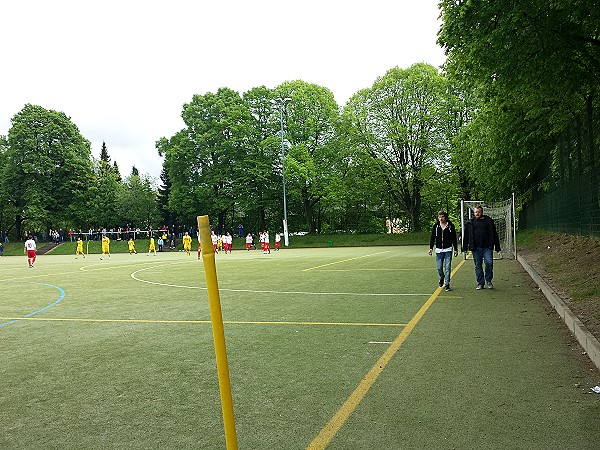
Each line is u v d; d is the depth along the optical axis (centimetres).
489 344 680
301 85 5647
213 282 235
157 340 784
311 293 1280
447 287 1264
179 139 5706
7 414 473
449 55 1320
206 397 505
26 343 791
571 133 1759
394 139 4712
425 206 5847
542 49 1207
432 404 459
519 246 2705
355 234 5450
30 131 6166
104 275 2144
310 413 448
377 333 774
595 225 1440
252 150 5566
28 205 6016
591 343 592
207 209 5725
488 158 3089
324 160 5438
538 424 407
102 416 460
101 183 7069
